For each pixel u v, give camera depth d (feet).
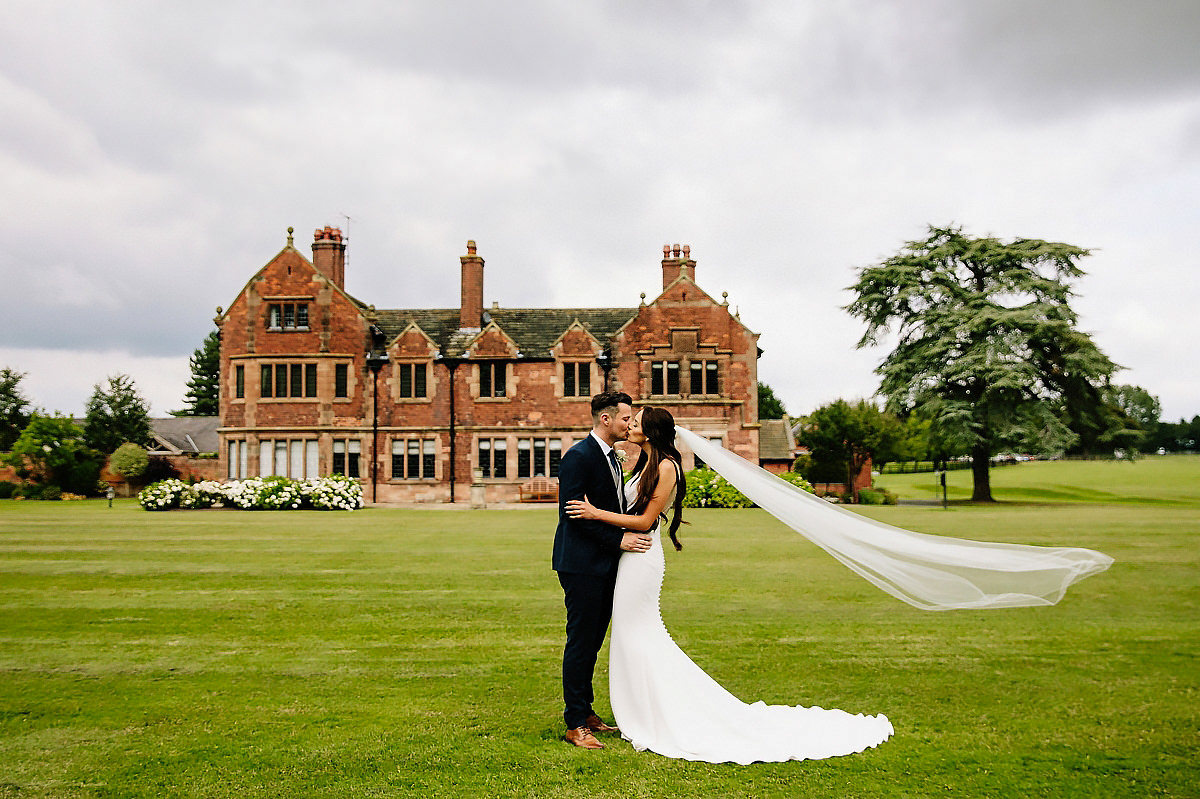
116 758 17.89
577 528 19.36
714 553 54.03
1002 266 142.20
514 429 130.52
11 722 20.25
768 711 20.02
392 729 19.80
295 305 131.95
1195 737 19.21
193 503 108.78
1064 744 18.76
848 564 21.20
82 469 148.36
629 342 130.41
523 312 141.18
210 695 22.56
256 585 40.52
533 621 32.14
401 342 132.26
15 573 44.29
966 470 265.75
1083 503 127.24
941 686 23.36
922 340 141.08
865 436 134.72
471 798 15.78
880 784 16.48
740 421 129.08
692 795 15.90
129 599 36.65
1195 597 37.42
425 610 34.27
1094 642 28.66
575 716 19.03
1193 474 204.13
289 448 130.52
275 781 16.63
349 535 67.15
